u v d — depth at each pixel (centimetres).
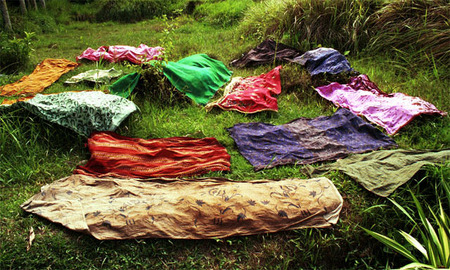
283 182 308
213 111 465
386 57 585
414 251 272
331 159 357
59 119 377
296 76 547
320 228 272
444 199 290
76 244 252
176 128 416
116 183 305
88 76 578
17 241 252
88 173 327
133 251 251
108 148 348
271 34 721
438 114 411
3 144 348
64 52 798
